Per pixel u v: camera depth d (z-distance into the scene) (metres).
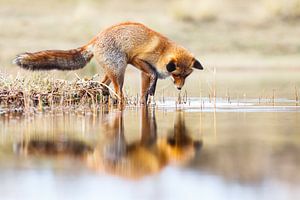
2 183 12.09
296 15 52.94
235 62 46.62
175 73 27.48
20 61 25.62
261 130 18.59
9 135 17.67
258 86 35.03
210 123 20.38
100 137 17.28
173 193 11.38
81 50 26.38
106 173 12.84
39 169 13.19
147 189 11.65
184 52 27.42
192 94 31.42
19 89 25.44
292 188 11.59
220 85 36.03
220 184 11.91
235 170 12.98
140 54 26.72
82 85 26.64
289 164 13.51
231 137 17.28
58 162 13.90
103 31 26.36
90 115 22.84
